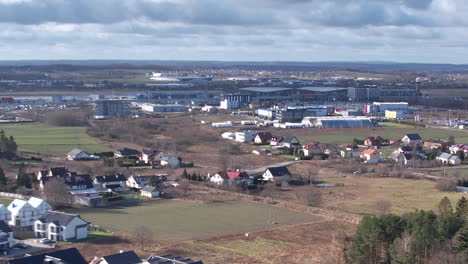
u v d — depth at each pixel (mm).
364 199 124625
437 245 74812
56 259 75438
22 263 74250
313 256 84750
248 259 83875
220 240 93062
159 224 102250
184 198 123438
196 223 103250
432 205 116750
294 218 107375
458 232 77625
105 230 97812
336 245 86750
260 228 100250
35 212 102250
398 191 133250
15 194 121562
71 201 117562
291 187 139125
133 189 132625
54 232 92938
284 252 87188
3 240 86812
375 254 77812
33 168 151250
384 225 79625
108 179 133875
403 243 75188
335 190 134625
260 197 124812
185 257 84125
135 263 76938
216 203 119562
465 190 133625
